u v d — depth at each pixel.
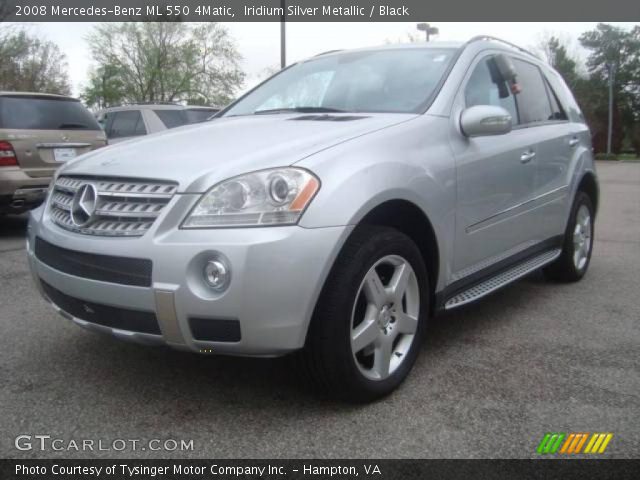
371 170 2.71
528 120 4.29
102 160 2.95
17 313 4.23
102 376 3.12
